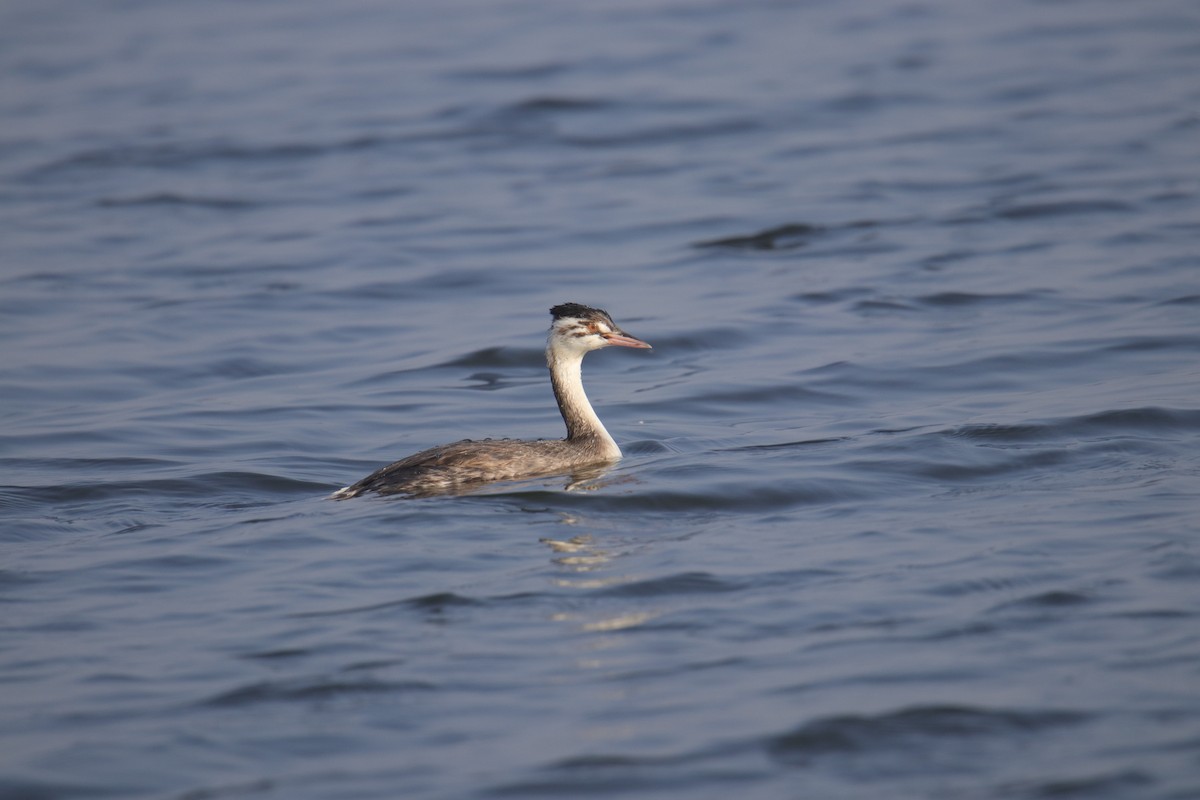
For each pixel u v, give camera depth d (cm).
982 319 2217
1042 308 2252
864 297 2389
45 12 6269
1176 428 1611
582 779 873
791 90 4266
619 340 1619
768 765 881
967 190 3112
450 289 2583
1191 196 2908
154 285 2625
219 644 1086
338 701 982
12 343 2258
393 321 2389
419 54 5034
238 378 2080
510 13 5766
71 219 3189
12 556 1312
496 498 1435
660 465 1566
